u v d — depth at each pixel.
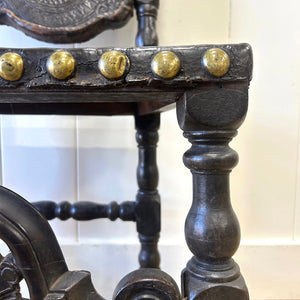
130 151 0.69
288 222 0.68
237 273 0.27
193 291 0.26
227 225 0.27
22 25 0.40
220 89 0.26
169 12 0.64
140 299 0.25
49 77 0.25
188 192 0.69
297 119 0.65
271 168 0.67
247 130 0.66
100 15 0.42
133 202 0.59
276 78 0.64
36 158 0.68
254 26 0.64
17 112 0.53
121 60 0.25
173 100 0.32
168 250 0.69
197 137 0.27
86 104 0.56
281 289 0.68
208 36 0.64
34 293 0.23
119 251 0.70
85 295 0.25
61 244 0.69
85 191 0.69
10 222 0.23
